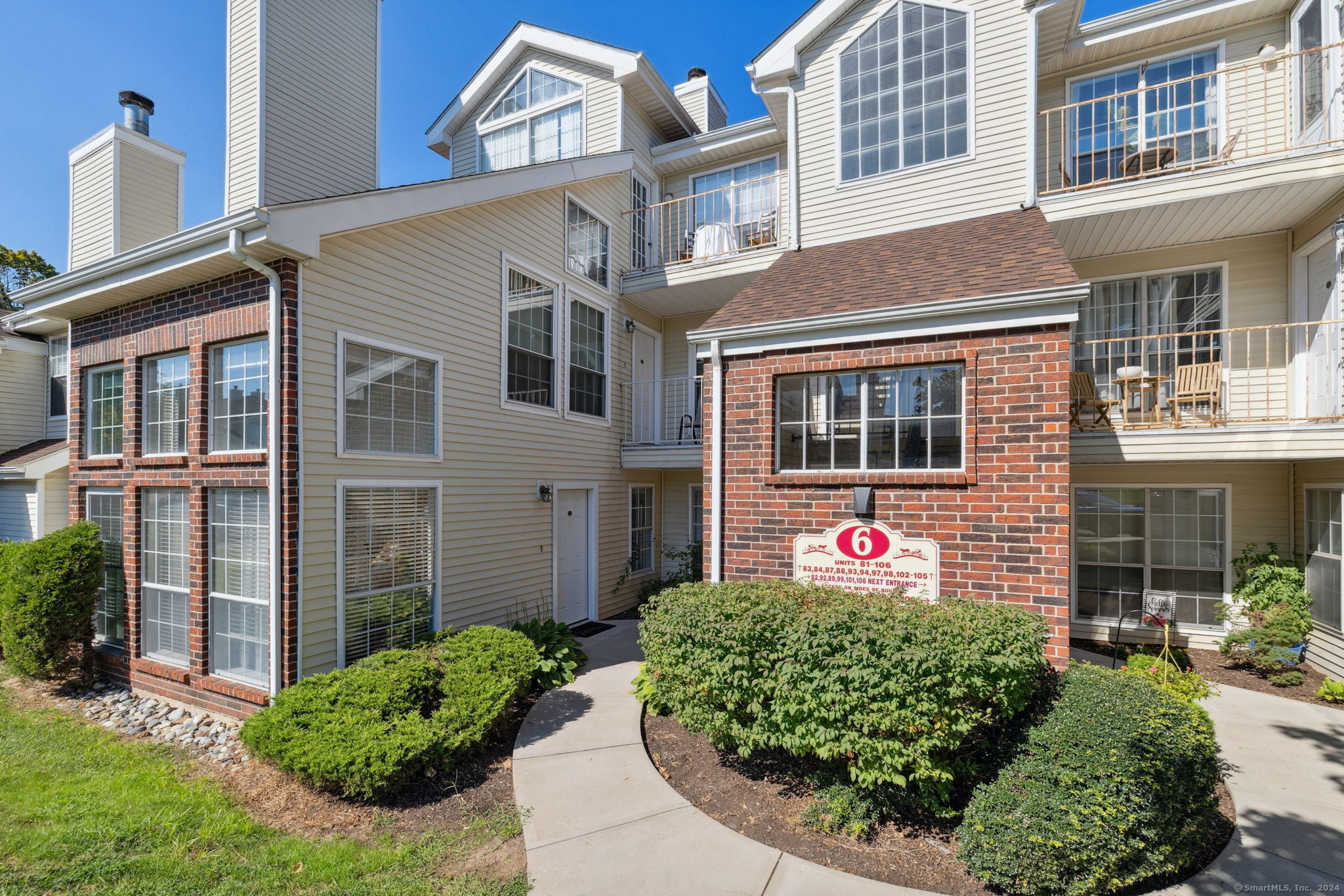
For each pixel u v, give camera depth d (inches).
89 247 356.2
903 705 141.8
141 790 173.8
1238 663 284.4
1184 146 314.0
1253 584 287.9
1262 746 196.4
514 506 324.8
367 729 173.5
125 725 230.4
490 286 309.3
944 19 330.6
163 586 258.2
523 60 470.6
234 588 232.4
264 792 176.1
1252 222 287.9
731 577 256.4
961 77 326.0
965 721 143.9
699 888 125.6
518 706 232.7
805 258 336.8
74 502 296.0
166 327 252.7
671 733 209.2
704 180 463.2
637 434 454.9
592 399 401.1
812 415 246.8
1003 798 131.7
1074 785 127.3
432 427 275.7
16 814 160.1
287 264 214.2
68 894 129.3
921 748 140.3
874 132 347.9
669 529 476.4
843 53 356.8
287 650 211.6
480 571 299.6
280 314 215.0
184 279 239.3
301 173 279.3
